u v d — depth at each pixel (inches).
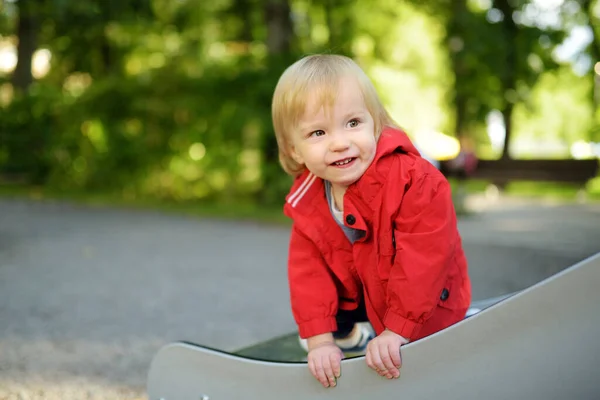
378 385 47.8
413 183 51.1
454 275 55.1
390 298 51.0
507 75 347.6
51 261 201.6
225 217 322.3
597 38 376.5
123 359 106.2
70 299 150.2
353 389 49.1
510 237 255.4
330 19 394.9
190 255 214.4
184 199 385.7
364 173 52.4
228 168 364.5
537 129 957.2
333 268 56.5
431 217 50.7
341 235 56.0
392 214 51.6
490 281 173.0
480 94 426.3
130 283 168.9
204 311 139.4
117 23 426.6
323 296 56.4
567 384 39.8
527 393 41.3
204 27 470.9
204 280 173.3
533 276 178.9
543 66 368.2
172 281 171.8
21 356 107.4
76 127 420.8
